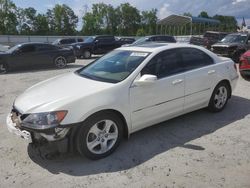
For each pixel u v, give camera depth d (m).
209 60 5.67
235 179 3.52
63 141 3.77
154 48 4.95
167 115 4.88
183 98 5.05
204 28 39.09
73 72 5.26
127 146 4.46
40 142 3.81
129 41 27.34
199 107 5.52
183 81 4.97
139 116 4.45
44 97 4.05
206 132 4.97
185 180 3.53
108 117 4.09
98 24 89.06
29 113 3.79
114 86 4.18
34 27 79.50
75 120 3.75
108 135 4.17
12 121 4.08
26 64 13.53
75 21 87.00
